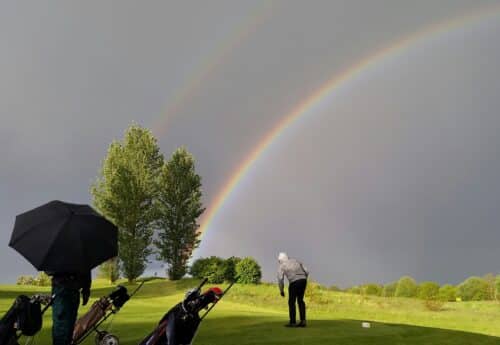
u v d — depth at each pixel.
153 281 38.38
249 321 13.06
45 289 28.94
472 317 20.14
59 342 7.20
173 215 40.97
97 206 41.09
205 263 34.28
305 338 10.45
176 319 6.53
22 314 6.54
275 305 23.30
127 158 41.44
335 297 26.39
